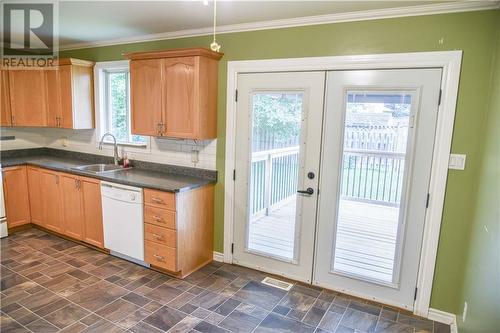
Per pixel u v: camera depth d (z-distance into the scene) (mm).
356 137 2748
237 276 3199
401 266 2680
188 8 2594
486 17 2205
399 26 2471
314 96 2846
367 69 2619
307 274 3088
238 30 3102
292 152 3014
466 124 2328
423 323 2541
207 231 3426
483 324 1711
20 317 2455
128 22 3043
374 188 2732
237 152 3287
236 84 3189
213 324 2453
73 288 2881
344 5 2412
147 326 2402
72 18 2938
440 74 2379
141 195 3137
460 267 2453
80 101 4113
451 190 2430
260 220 3275
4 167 3945
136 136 4082
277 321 2518
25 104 4242
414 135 2512
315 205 2969
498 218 1619
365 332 2420
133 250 3287
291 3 2402
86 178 3559
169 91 3199
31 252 3584
